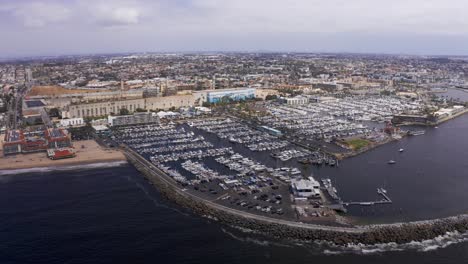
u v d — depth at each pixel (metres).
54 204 162.50
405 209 150.00
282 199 159.00
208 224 142.00
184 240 131.00
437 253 121.81
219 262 118.31
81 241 131.62
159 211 154.12
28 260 120.56
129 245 128.62
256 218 141.25
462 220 139.00
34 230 139.50
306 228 133.12
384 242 127.50
